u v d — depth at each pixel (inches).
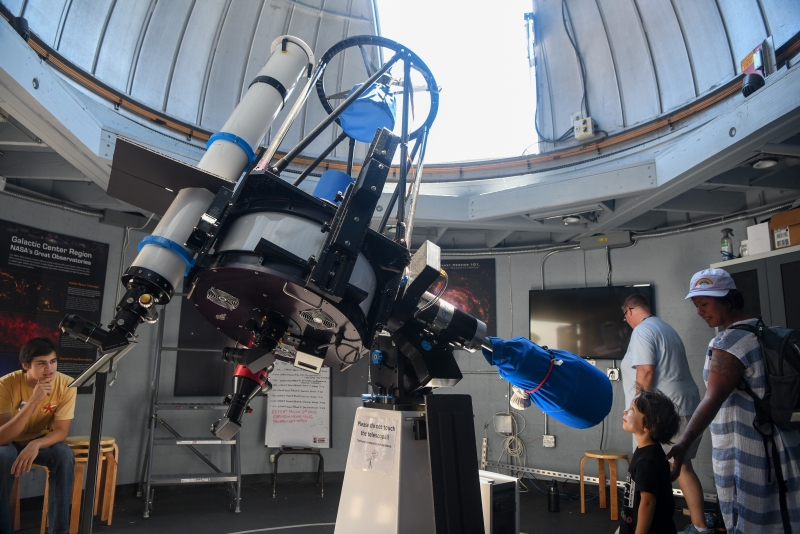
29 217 173.5
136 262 45.5
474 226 192.7
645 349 120.9
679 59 173.9
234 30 190.1
